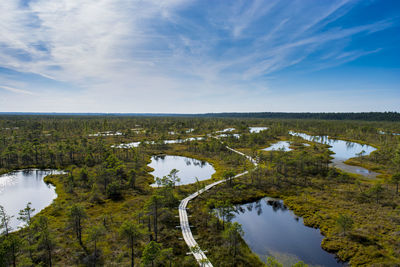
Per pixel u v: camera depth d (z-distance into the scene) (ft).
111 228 178.70
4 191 278.46
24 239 153.58
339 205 222.69
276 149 553.23
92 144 538.88
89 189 273.54
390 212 198.90
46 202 248.93
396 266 132.16
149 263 131.54
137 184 298.76
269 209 232.94
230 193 265.54
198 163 451.12
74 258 139.64
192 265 139.44
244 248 161.89
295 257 154.81
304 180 303.89
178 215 207.62
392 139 629.51
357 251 152.35
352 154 499.92
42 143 528.22
